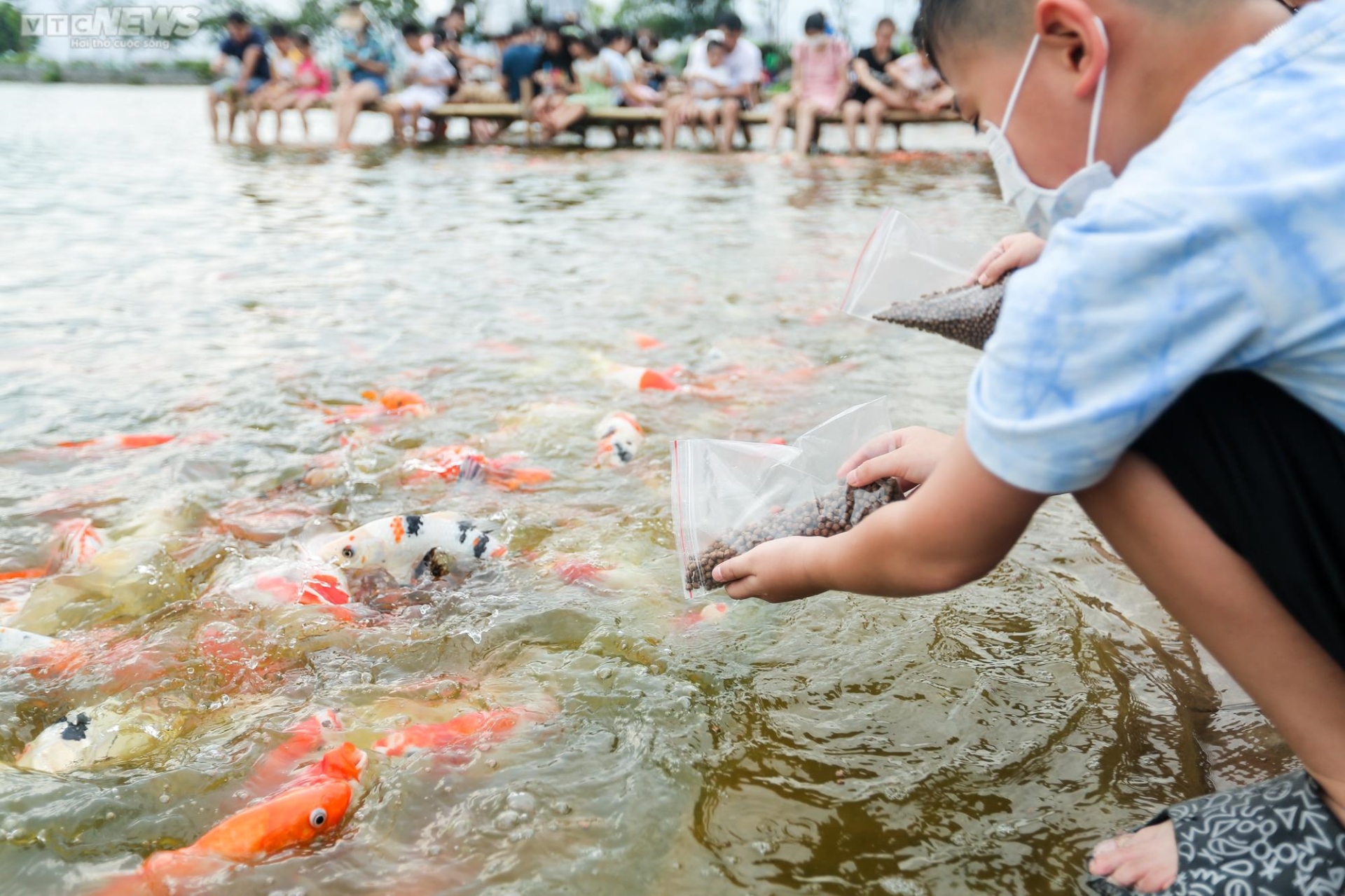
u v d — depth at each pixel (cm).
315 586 196
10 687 168
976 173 910
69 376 319
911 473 154
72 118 1387
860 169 957
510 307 411
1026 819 140
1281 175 99
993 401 108
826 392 313
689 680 171
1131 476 112
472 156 1083
